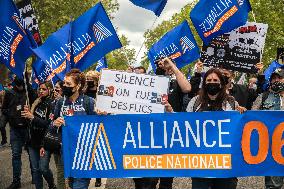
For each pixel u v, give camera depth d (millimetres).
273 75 6875
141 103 5469
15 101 7855
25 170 9383
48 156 6691
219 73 4996
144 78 5477
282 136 5176
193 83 7184
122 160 5320
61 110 5746
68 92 5660
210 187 5379
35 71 7879
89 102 5730
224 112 5109
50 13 30672
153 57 8625
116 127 5328
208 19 7402
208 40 7469
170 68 5855
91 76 7312
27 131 7473
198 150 5184
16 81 7848
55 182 8156
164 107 5445
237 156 5137
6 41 6465
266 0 29062
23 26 6496
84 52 6770
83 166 5367
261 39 7910
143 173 5289
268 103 6883
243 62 7977
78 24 6758
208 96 5117
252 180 8344
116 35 6883
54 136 6281
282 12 29203
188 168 5207
